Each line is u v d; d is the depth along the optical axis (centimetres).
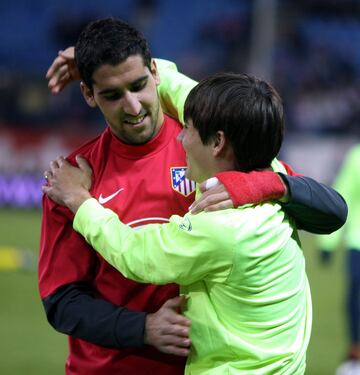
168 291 1146
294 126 6981
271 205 1066
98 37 1096
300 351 1088
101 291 1169
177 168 1179
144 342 1086
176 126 1221
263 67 6694
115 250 1055
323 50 7631
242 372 1045
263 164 1076
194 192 1172
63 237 1164
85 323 1114
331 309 3509
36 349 2789
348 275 2684
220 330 1041
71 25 7981
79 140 6662
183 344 1066
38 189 6406
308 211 1095
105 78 1095
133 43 1098
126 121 1135
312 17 7812
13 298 3556
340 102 7175
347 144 6378
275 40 7581
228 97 1036
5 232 5159
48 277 1166
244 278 1024
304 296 1123
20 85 6881
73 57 1277
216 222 1009
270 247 1042
